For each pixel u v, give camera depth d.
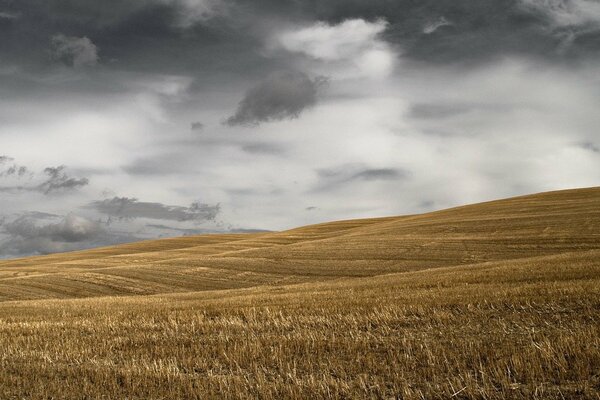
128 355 11.74
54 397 8.85
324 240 59.53
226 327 14.66
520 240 45.78
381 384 8.98
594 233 44.69
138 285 41.06
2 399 8.87
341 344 11.71
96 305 24.36
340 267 43.09
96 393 8.98
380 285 24.59
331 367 10.11
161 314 17.94
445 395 8.28
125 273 46.12
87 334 14.77
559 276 21.58
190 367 10.62
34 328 15.84
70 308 23.20
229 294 27.73
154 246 96.19
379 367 9.90
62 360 11.48
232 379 9.34
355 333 13.02
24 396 9.02
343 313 15.69
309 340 12.14
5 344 13.37
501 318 13.70
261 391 8.58
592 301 14.50
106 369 10.23
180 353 11.72
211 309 18.55
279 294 23.92
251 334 13.46
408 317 14.55
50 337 14.24
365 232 63.19
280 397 8.46
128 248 95.88
